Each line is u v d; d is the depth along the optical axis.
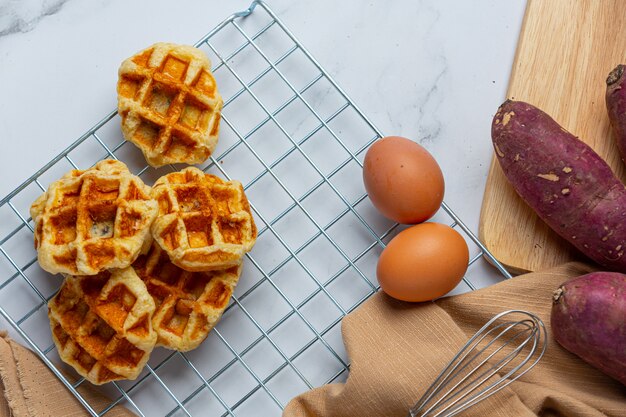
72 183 0.67
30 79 0.73
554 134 0.68
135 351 0.68
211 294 0.69
